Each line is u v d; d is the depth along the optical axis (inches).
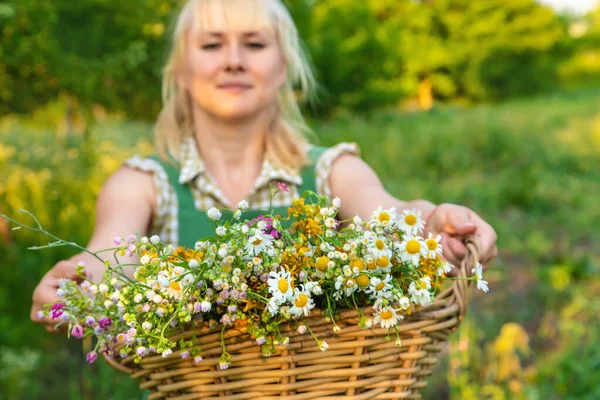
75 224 179.2
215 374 43.8
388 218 43.7
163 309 40.9
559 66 1174.3
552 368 121.2
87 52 153.4
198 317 42.8
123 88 164.2
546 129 498.9
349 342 44.1
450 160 355.3
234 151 63.9
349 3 462.3
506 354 119.4
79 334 42.9
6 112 167.0
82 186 186.4
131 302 42.3
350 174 63.4
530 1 977.5
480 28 949.2
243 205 42.6
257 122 63.6
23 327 142.9
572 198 275.0
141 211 60.7
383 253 42.6
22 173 184.9
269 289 40.4
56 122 200.7
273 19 63.3
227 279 41.0
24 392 121.0
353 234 44.0
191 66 62.1
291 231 45.6
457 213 51.5
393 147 367.2
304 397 44.2
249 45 62.0
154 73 159.2
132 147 242.1
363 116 462.9
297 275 42.5
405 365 46.3
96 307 44.7
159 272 41.6
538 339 140.9
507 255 201.5
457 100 964.6
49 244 43.3
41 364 132.2
